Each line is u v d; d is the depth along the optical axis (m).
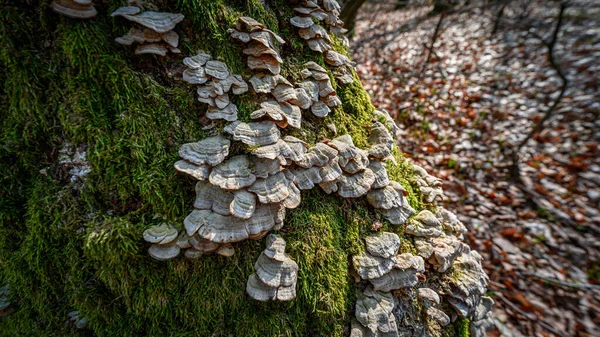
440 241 0.42
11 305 0.34
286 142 0.34
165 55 0.31
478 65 1.50
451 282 0.41
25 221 0.30
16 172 0.30
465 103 1.26
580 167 0.93
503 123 1.13
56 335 0.33
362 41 2.00
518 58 1.49
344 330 0.36
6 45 0.26
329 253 0.36
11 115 0.28
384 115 0.48
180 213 0.31
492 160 1.01
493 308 0.65
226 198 0.30
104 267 0.30
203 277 0.32
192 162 0.30
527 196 0.89
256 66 0.34
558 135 1.05
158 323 0.32
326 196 0.37
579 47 1.47
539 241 0.77
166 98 0.31
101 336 0.32
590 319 0.61
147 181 0.30
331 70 0.42
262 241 0.33
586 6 1.93
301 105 0.36
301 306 0.34
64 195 0.29
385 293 0.37
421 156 1.08
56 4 0.26
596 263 0.71
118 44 0.29
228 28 0.34
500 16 1.68
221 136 0.32
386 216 0.40
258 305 0.33
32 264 0.30
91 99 0.29
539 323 0.61
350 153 0.37
